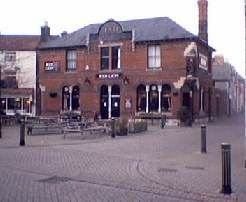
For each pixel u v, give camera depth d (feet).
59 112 138.41
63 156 51.08
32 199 29.89
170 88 122.21
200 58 127.34
